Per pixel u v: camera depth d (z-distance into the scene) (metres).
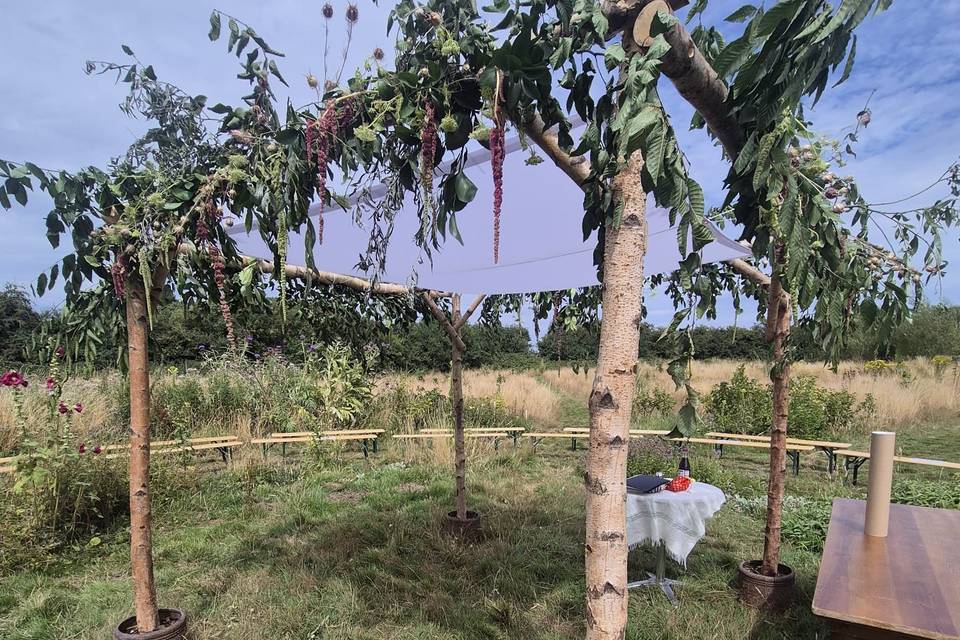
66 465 4.97
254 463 6.84
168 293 2.76
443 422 9.62
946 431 9.91
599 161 1.42
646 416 10.73
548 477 6.92
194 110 2.27
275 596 3.76
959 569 2.29
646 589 3.93
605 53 1.23
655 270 4.51
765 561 3.70
